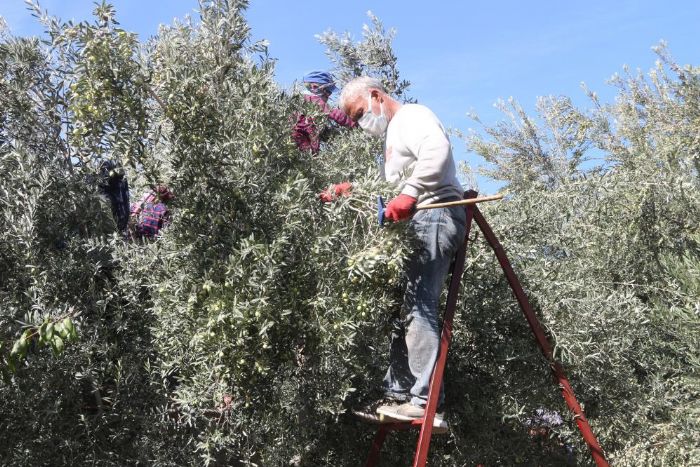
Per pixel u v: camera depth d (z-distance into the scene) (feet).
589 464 18.10
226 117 13.34
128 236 16.07
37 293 13.57
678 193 24.61
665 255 22.72
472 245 16.63
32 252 13.52
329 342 13.29
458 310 16.76
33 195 13.60
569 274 18.34
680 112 35.40
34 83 14.53
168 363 13.83
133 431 14.52
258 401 14.48
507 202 18.76
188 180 13.17
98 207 14.87
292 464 15.83
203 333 12.24
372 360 15.69
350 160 16.37
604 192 23.84
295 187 13.05
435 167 12.92
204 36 13.82
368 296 13.55
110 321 14.51
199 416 14.38
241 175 13.01
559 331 16.81
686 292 20.83
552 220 19.25
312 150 15.57
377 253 12.87
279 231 12.98
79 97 12.67
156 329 13.69
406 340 13.91
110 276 14.97
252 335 12.64
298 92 15.02
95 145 13.62
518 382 16.87
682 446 19.67
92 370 13.92
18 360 12.68
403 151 13.60
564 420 17.81
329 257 13.08
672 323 20.07
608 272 22.33
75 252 14.39
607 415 18.15
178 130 13.08
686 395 20.06
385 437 15.19
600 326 17.57
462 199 14.24
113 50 12.63
